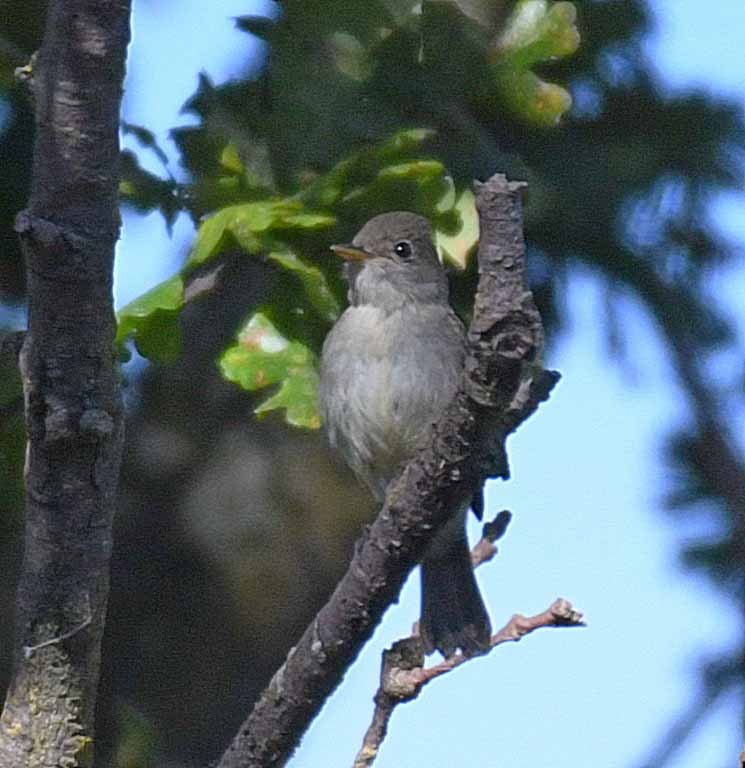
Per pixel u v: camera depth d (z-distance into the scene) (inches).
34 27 421.7
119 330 366.6
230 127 404.2
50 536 308.7
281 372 379.2
